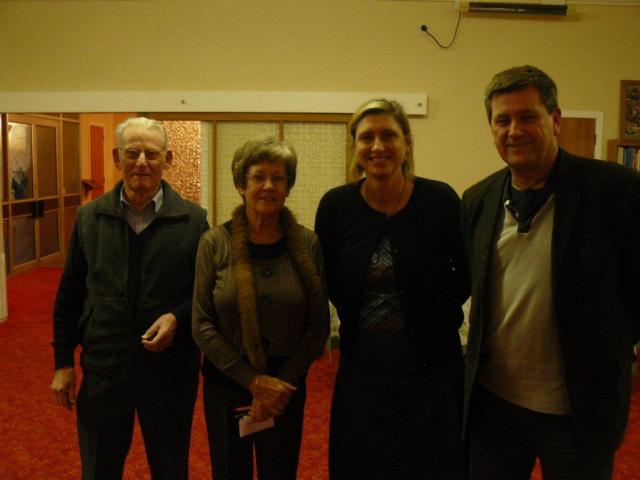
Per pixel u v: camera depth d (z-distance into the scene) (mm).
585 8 4941
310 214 5188
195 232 1881
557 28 4965
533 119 1478
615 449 1516
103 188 10875
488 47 4984
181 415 1869
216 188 5199
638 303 1484
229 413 1731
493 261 1620
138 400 1811
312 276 1699
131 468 2811
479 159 5074
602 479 1515
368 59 5004
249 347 1645
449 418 1826
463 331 3469
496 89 1516
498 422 1657
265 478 1769
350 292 1814
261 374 1656
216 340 1673
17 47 5086
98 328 1799
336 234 1877
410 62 5000
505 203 1604
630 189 1449
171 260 1820
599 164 1518
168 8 5012
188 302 1835
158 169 1817
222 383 1736
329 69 5016
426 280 1783
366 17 4973
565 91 5012
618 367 1484
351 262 1809
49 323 5637
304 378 1800
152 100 5066
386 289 1788
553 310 1502
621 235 1449
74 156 9820
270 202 1669
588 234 1461
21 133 8195
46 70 5090
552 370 1536
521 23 4961
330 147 5125
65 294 1913
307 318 1733
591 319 1457
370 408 1807
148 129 1806
